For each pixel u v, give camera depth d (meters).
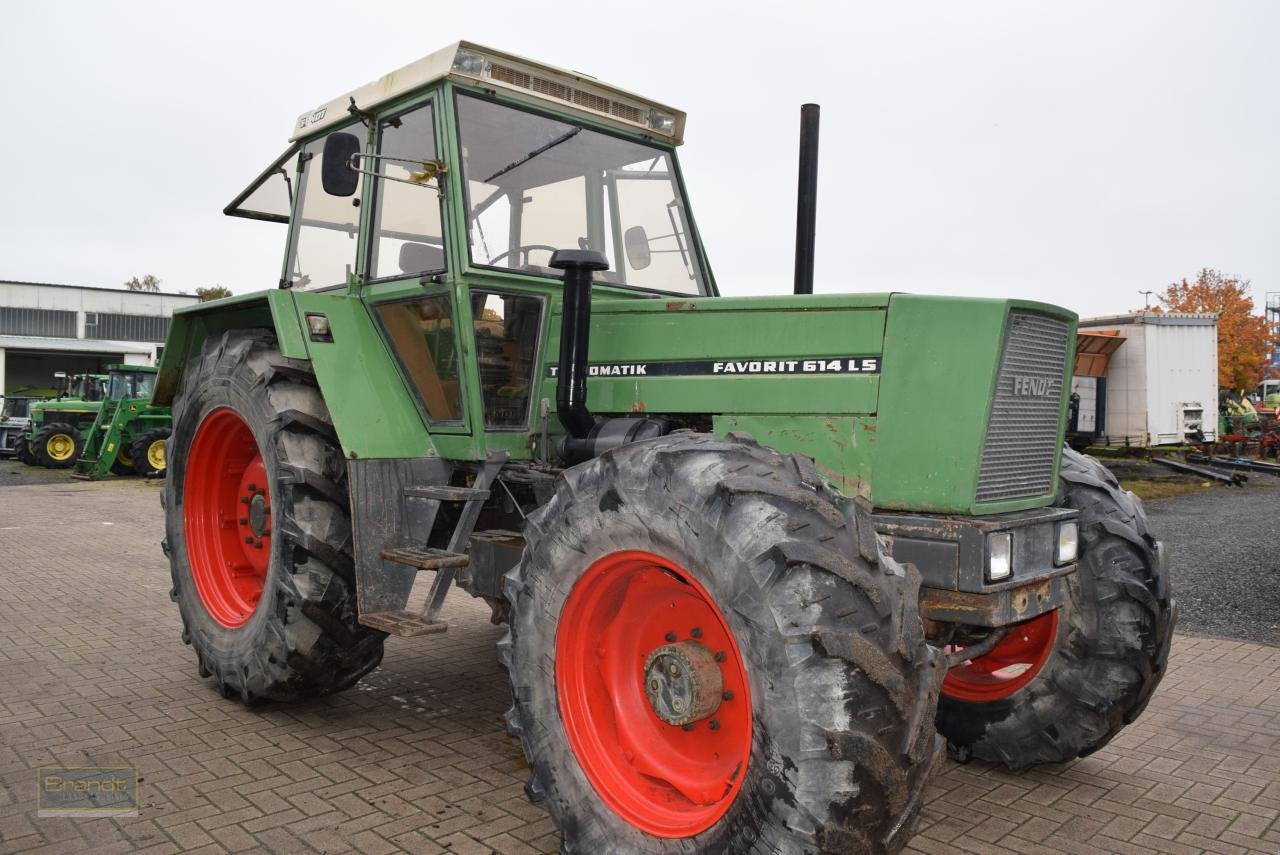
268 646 3.78
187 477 4.52
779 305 3.12
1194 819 3.19
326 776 3.44
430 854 2.86
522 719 2.80
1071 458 3.78
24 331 38.44
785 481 2.40
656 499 2.45
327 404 3.64
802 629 2.15
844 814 2.12
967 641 3.68
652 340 3.41
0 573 7.39
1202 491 13.43
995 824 3.14
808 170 3.98
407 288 3.76
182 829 2.99
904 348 2.89
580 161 4.00
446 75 3.56
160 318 41.16
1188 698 4.47
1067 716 3.47
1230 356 29.75
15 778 3.39
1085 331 16.78
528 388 3.79
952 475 2.81
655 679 2.62
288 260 4.65
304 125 4.52
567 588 2.71
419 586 6.84
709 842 2.34
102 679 4.59
